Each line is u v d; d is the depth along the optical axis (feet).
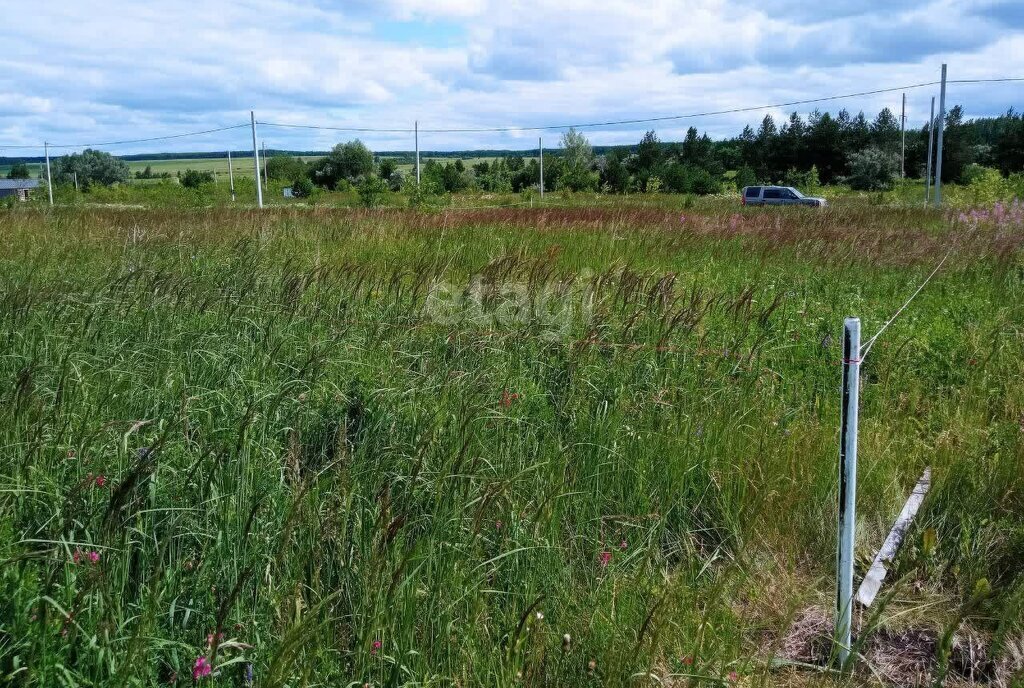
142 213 66.28
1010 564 12.94
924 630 11.48
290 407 15.15
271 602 9.89
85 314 20.57
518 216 64.44
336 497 11.56
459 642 10.14
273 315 21.65
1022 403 19.06
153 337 19.76
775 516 13.93
